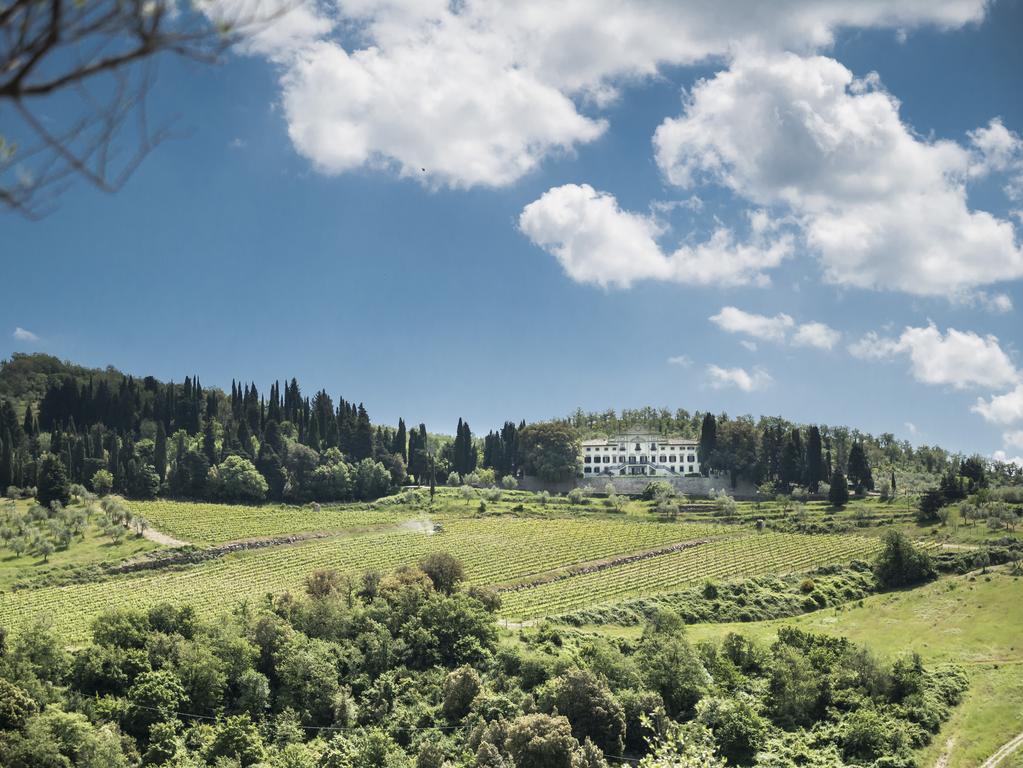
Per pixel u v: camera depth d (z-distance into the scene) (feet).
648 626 419.33
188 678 330.34
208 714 329.72
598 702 317.42
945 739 321.52
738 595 492.13
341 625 396.78
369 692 354.74
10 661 313.53
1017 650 399.24
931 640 419.13
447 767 290.15
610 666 355.77
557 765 279.69
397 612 406.41
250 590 497.05
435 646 387.55
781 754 309.42
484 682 363.35
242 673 342.85
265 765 284.20
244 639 359.46
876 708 335.47
